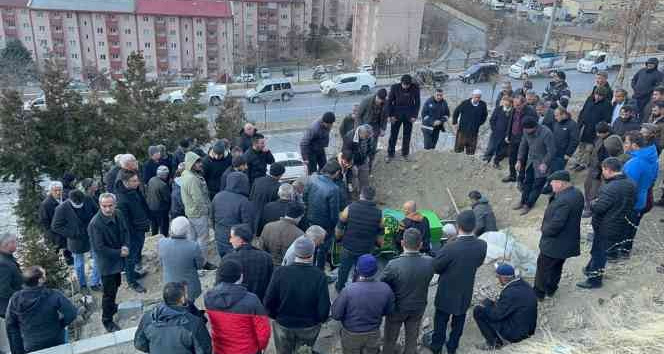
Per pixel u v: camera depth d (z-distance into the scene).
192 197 8.42
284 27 76.69
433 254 7.86
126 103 24.12
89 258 10.84
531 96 10.76
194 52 67.88
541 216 9.88
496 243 8.61
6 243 6.64
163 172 9.88
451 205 10.91
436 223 9.12
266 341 5.18
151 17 65.12
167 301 4.92
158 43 66.50
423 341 6.91
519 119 10.48
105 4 64.62
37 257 8.60
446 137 19.67
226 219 7.45
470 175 11.23
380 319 5.64
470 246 6.07
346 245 7.05
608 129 8.59
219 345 5.21
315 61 74.38
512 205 10.45
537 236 9.22
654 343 5.59
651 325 5.97
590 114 10.67
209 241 10.09
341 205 8.30
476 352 6.48
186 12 65.75
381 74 55.41
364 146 9.63
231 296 5.07
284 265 5.86
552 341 6.07
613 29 26.09
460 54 66.38
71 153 21.42
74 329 7.86
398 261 5.83
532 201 10.02
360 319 5.54
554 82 13.00
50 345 6.33
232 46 69.12
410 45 64.94
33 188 22.05
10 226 26.34
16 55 61.22
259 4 73.94
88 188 9.19
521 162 10.13
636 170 7.30
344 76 46.44
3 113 21.39
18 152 21.36
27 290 6.03
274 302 5.69
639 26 23.97
